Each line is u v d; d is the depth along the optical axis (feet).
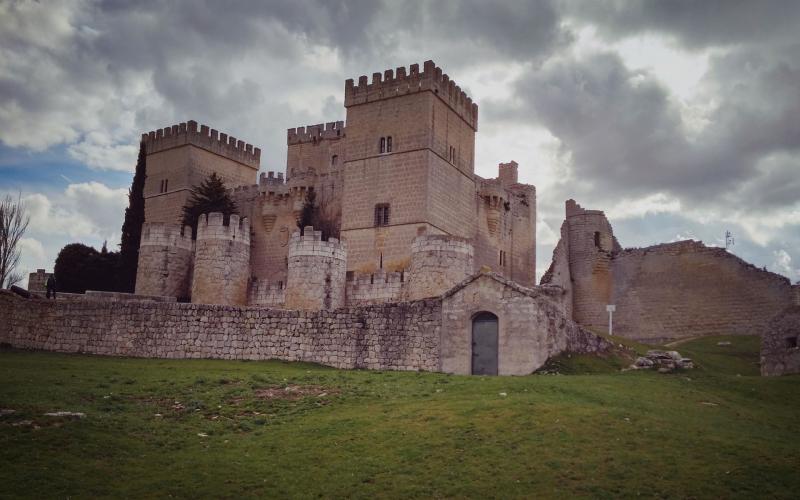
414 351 134.92
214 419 94.32
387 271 227.20
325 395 103.71
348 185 270.26
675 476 72.13
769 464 74.43
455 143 278.46
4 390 99.09
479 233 296.10
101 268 292.40
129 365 129.59
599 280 245.24
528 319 127.95
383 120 267.59
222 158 346.54
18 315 158.10
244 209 318.65
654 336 229.25
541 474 73.15
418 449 79.92
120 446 82.12
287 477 75.20
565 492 69.82
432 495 70.69
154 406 98.99
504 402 93.04
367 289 206.28
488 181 301.43
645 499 68.44
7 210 285.43
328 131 320.09
